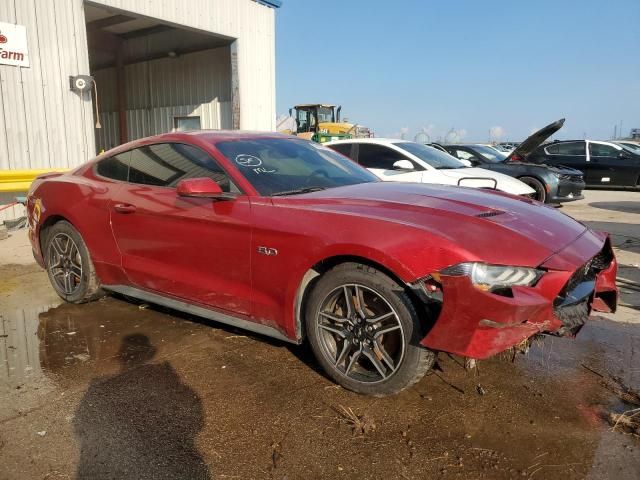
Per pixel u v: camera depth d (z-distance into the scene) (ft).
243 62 40.37
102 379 9.83
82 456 7.45
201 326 12.54
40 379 9.84
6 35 25.62
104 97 55.11
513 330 7.75
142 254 12.12
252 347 11.26
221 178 10.92
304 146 13.35
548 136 32.24
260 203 10.04
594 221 29.43
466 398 9.09
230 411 8.66
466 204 9.61
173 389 9.41
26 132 26.91
